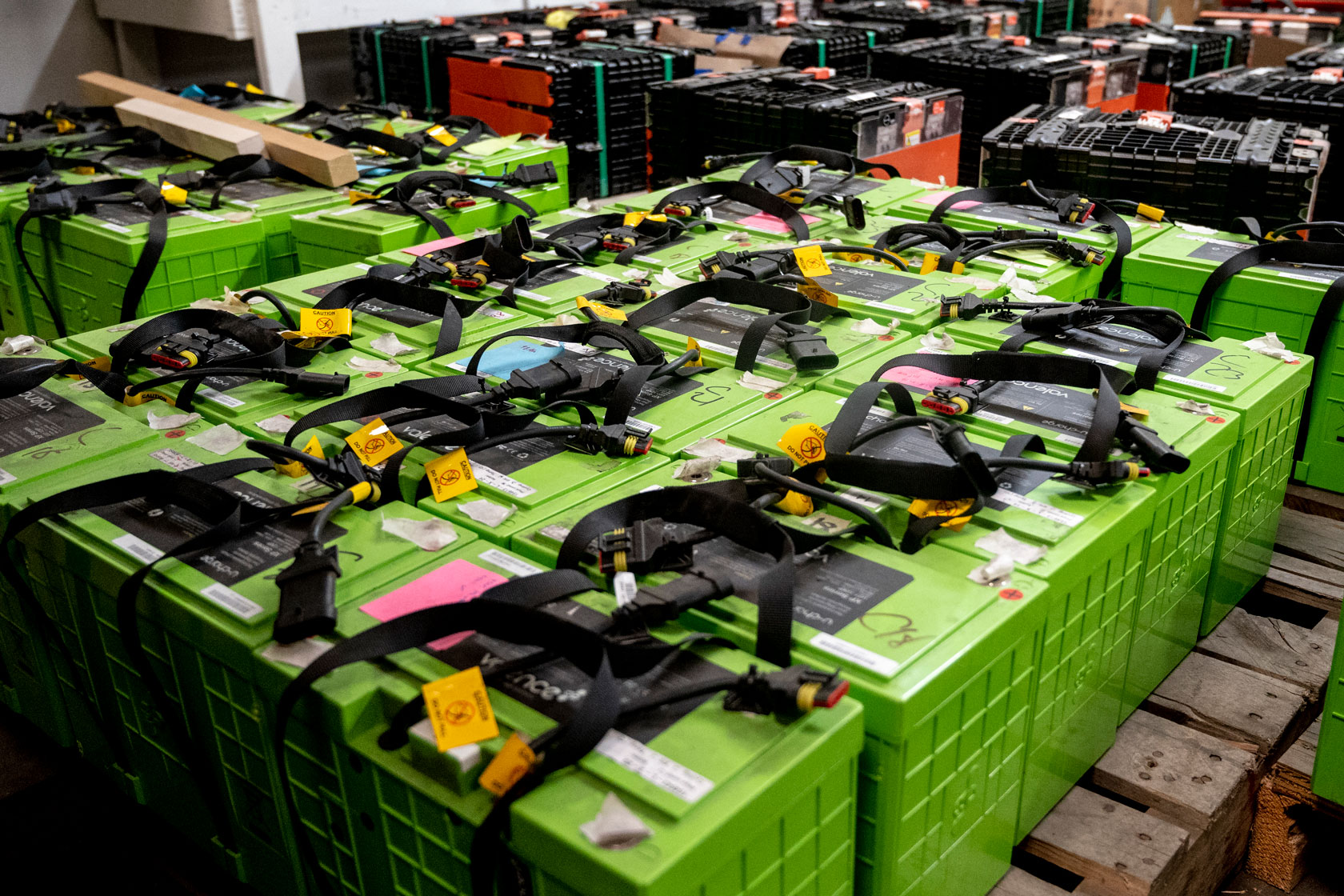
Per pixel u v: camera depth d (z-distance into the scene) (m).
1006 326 2.76
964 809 1.75
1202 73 7.41
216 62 8.61
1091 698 2.10
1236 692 2.43
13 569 2.00
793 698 1.38
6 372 2.53
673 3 8.67
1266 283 3.11
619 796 1.29
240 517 1.88
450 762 1.37
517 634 1.52
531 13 7.95
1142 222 3.70
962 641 1.58
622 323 2.75
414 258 3.30
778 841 1.38
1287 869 2.30
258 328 2.64
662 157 5.34
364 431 2.08
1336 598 2.78
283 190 4.16
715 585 1.62
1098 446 2.00
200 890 2.16
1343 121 4.69
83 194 3.86
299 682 1.47
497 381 2.36
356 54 7.02
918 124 4.93
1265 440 2.53
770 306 2.77
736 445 2.16
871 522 1.81
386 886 1.62
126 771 2.23
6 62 7.65
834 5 8.90
